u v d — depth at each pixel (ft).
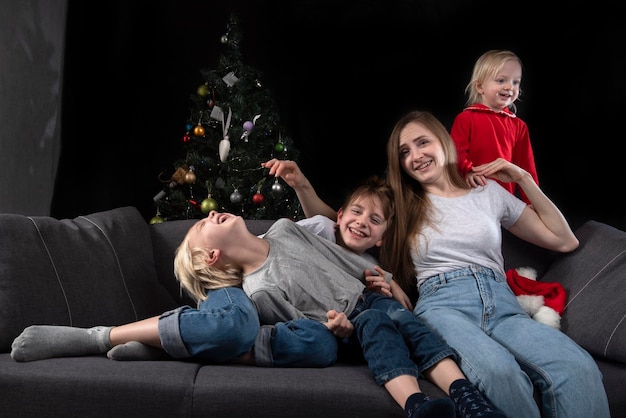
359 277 8.18
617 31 15.94
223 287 7.53
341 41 16.79
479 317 7.63
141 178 16.47
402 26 16.65
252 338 6.79
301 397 6.12
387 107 16.80
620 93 15.97
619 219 16.07
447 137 8.76
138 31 16.39
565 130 16.22
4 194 12.46
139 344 6.63
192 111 14.10
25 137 13.30
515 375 6.41
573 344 6.81
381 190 8.49
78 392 6.05
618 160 16.03
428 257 8.26
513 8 16.31
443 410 5.67
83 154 15.72
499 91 10.40
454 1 16.46
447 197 8.60
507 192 8.73
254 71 14.21
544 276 8.92
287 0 16.78
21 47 13.09
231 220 7.79
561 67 16.19
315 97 16.92
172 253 9.39
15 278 6.91
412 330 6.99
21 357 6.32
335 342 7.01
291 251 7.91
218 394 6.09
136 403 6.07
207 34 16.69
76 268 7.65
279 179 13.73
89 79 15.78
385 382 6.27
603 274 8.13
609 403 6.81
